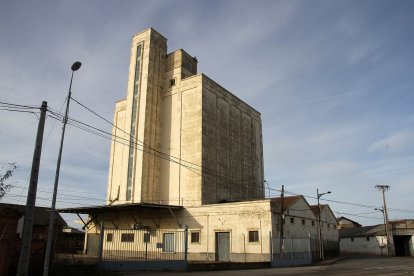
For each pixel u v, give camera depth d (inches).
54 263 735.7
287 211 1492.4
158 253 968.3
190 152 1656.0
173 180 1683.1
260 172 2076.8
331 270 974.4
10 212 601.0
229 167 1796.3
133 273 792.9
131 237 1099.9
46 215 1417.3
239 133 1943.9
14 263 648.4
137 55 1871.3
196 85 1723.7
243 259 1274.6
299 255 1352.1
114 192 1871.3
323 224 2007.9
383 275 786.2
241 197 1844.2
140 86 1800.0
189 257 1395.2
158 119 1790.1
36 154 532.4
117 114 2025.1
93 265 793.6
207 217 1398.9
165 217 1497.3
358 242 2687.0
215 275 785.6
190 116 1705.2
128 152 1732.3
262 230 1261.1
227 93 1902.1
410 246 2447.1
